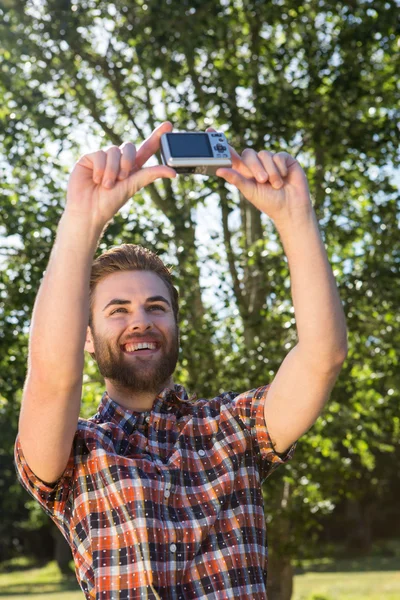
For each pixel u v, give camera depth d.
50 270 1.84
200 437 2.09
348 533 35.38
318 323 2.00
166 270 2.21
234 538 1.96
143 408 2.14
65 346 1.81
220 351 9.36
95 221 1.82
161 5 9.12
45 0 9.52
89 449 2.01
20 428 1.93
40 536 41.75
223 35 9.44
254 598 1.92
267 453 2.12
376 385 9.53
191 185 9.86
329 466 9.36
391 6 9.41
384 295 9.16
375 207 9.95
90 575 1.92
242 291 9.96
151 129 10.21
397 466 24.81
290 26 10.02
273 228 9.77
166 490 1.96
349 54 9.77
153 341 2.10
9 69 9.58
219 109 9.25
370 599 18.12
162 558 1.89
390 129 9.54
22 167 9.83
